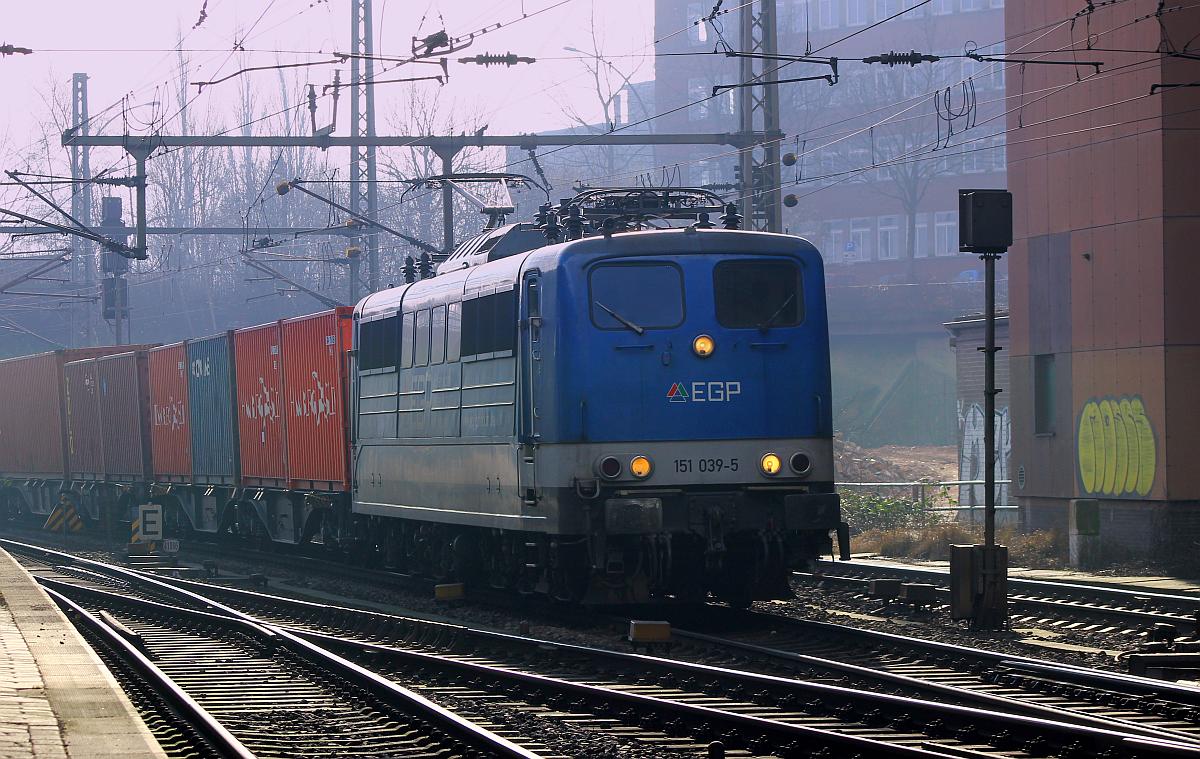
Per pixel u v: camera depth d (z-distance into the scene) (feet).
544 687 72.18
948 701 67.36
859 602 115.65
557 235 108.27
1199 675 77.10
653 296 96.43
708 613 105.91
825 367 98.68
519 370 99.60
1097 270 150.71
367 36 272.31
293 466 163.43
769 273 98.32
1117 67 147.74
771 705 68.18
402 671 83.97
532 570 104.83
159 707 71.82
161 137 194.90
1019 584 119.34
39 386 264.31
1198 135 142.41
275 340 167.73
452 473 112.68
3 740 49.21
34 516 282.15
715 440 95.91
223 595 133.49
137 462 220.02
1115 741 53.47
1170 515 140.97
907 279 457.68
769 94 171.12
